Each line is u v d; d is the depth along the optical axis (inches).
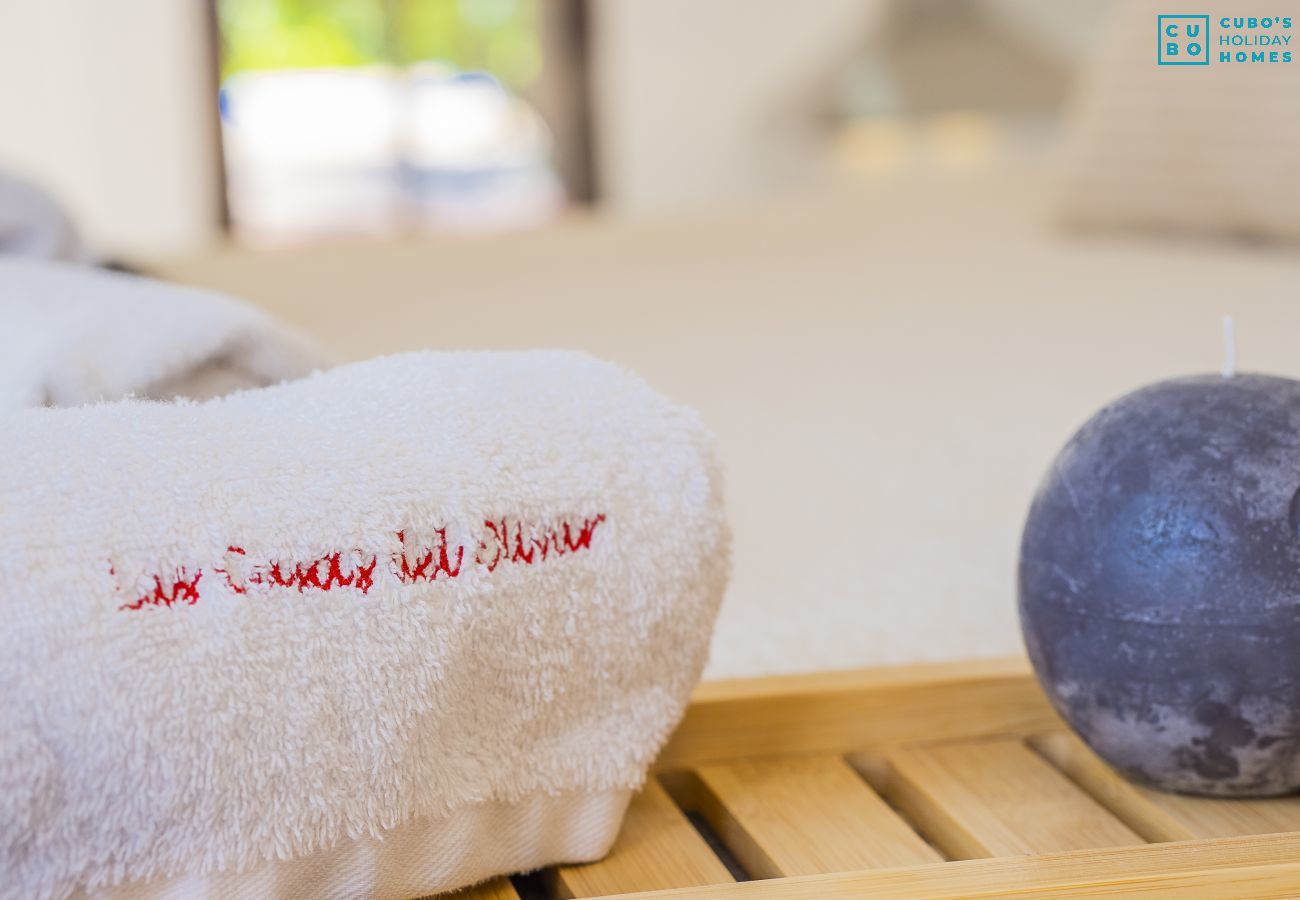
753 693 21.5
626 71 170.1
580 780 17.4
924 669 22.5
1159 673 18.0
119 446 15.0
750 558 29.2
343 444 15.8
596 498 16.8
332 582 15.1
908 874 15.9
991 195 95.0
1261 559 17.5
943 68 148.5
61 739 13.6
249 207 169.0
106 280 25.4
